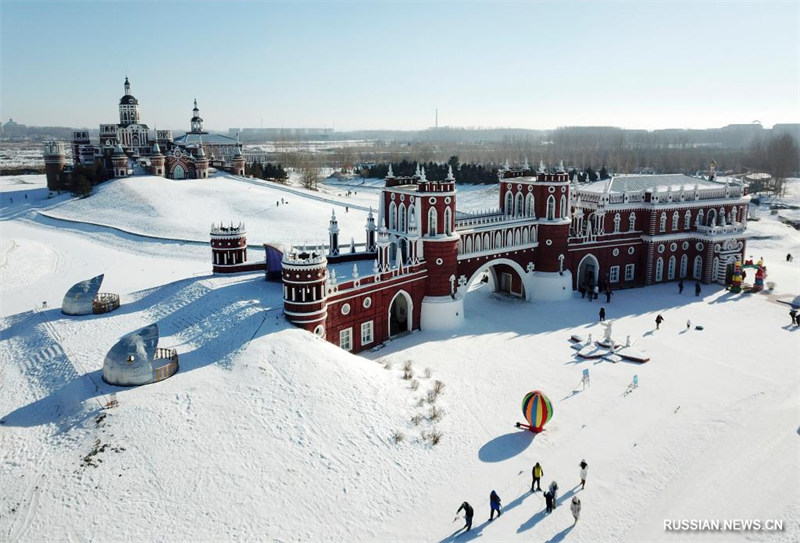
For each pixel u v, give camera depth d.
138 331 48.25
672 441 43.16
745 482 38.34
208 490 35.03
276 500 35.16
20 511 32.94
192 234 120.56
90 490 34.25
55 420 41.12
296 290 52.72
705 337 64.56
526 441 43.22
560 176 78.31
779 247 118.69
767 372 54.94
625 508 35.88
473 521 34.75
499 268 83.06
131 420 39.28
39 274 93.00
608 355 58.62
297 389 43.78
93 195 151.62
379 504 36.16
